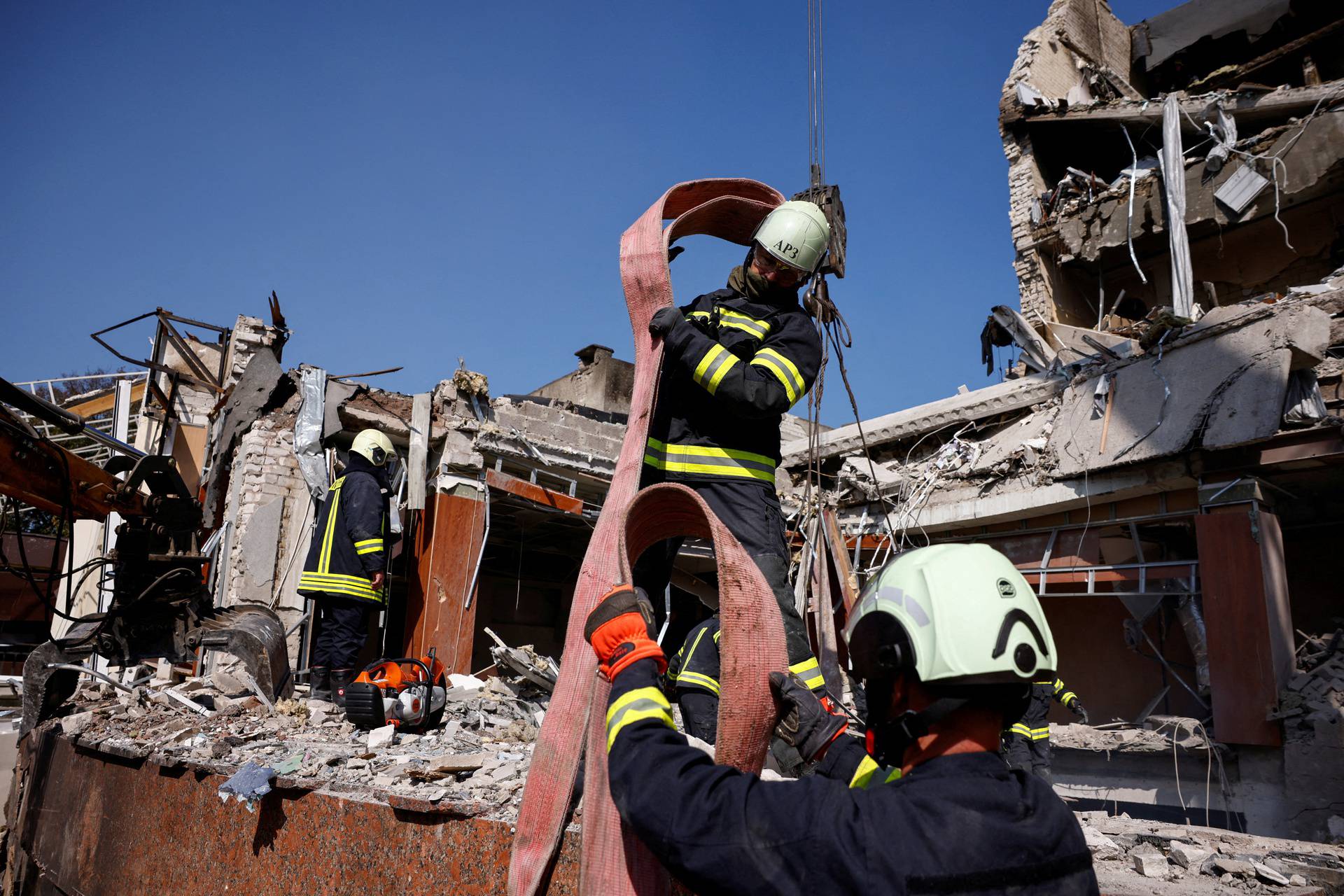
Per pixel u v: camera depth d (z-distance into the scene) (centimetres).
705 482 251
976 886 117
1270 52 1816
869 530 1314
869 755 150
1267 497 978
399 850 241
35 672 577
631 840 173
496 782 271
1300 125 1541
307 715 520
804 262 262
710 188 283
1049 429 1148
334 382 1070
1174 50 2214
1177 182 1638
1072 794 1002
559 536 1511
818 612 525
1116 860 253
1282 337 921
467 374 1146
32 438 664
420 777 293
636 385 243
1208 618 930
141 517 721
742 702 171
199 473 1538
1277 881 223
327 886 262
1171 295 1897
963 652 133
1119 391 1081
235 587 976
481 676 959
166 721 482
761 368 241
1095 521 1090
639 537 219
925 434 1347
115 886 378
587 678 200
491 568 1614
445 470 1101
